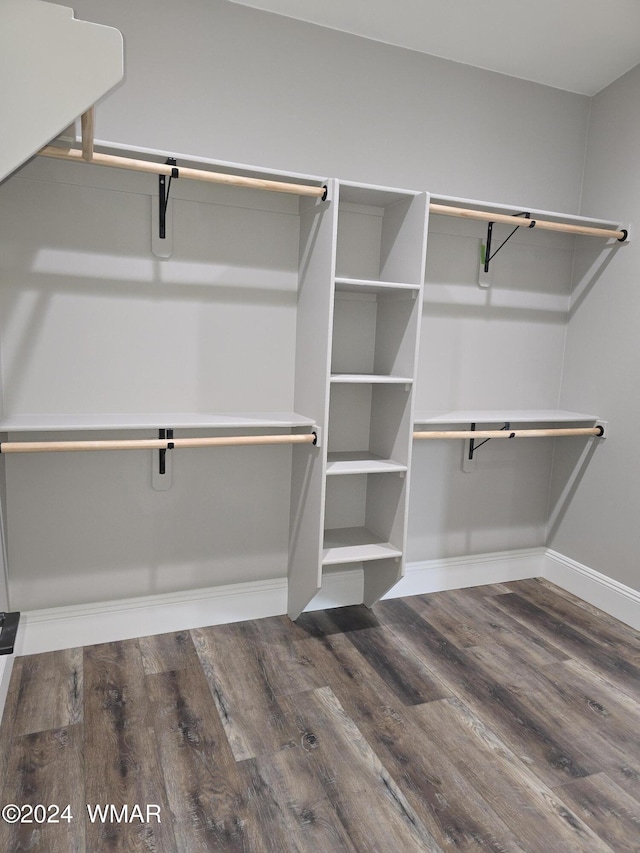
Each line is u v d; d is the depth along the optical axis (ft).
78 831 4.71
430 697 6.66
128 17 6.80
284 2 7.29
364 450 8.69
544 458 10.15
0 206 6.52
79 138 6.52
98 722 5.97
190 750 5.64
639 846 4.77
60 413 7.07
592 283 9.34
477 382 9.38
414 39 8.04
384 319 8.27
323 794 5.18
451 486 9.48
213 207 7.45
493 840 4.77
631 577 8.68
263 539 8.34
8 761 5.40
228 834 4.74
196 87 7.20
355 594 8.97
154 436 7.58
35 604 7.27
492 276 9.19
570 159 9.45
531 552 10.23
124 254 7.11
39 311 6.83
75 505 7.30
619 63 8.50
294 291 8.01
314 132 7.84
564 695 6.81
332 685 6.81
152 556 7.76
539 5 7.35
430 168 8.55
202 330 7.60
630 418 8.68
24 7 4.46
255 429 8.08
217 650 7.47
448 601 9.25
